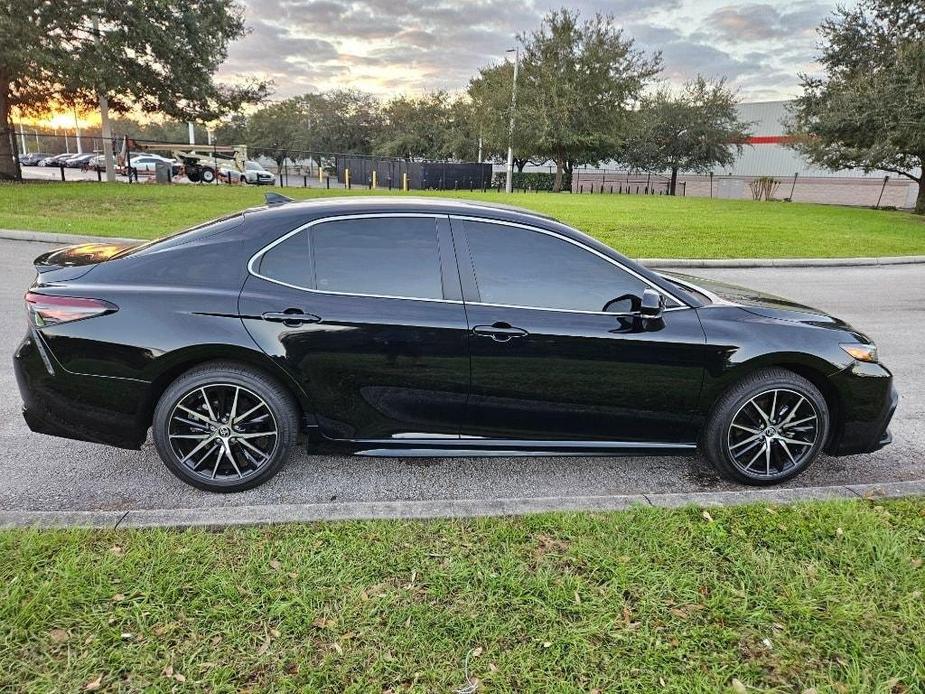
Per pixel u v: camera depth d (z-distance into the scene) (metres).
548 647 2.15
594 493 3.55
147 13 21.11
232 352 3.13
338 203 3.41
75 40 20.45
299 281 3.22
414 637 2.18
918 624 2.30
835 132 25.23
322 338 3.15
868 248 14.29
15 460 3.67
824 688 2.01
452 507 2.99
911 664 2.11
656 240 14.16
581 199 26.88
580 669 2.06
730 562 2.64
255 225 3.29
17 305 6.83
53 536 2.62
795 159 41.84
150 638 2.13
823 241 14.98
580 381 3.31
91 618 2.20
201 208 16.16
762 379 3.46
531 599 2.38
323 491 3.46
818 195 40.75
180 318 3.09
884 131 23.44
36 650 2.06
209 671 2.00
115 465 3.65
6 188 18.95
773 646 2.19
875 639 2.23
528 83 37.03
